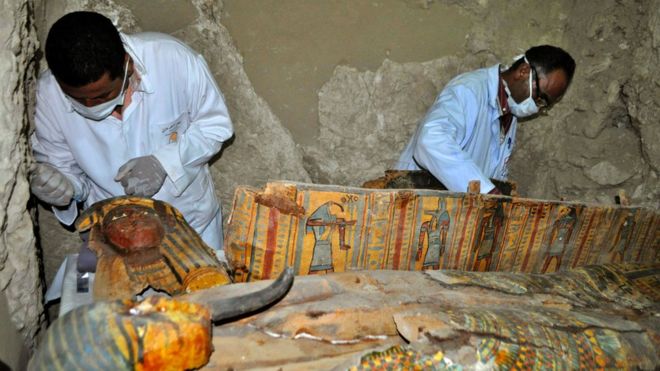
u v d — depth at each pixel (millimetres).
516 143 3229
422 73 2906
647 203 3004
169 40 1966
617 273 1937
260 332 1358
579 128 3176
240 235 1727
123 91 1794
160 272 1545
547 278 1839
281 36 2660
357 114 2869
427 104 2961
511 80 2527
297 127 2812
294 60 2709
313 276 1572
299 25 2674
